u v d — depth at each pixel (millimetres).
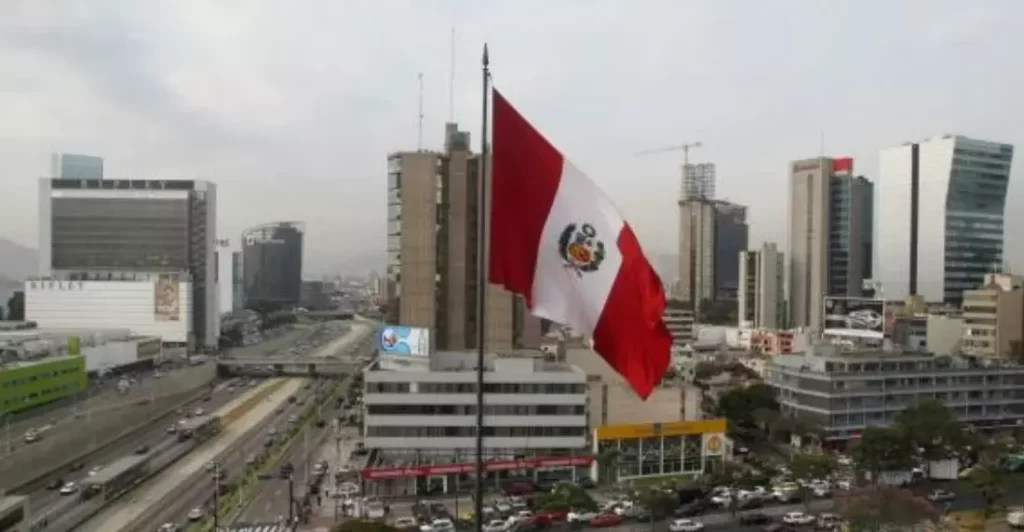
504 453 119812
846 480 117500
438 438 119000
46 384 163000
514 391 120438
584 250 26828
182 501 108812
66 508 103250
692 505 104875
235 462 133625
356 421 173125
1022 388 154500
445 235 177000
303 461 133500
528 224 26359
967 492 111125
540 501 102438
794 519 97438
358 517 99188
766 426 146625
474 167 178250
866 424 141625
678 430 123688
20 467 114000
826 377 140500
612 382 130500
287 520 97938
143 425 167000
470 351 159250
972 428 142375
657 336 27312
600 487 116812
